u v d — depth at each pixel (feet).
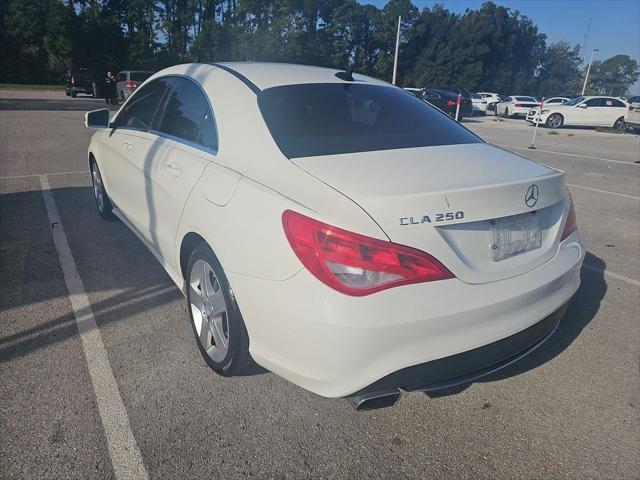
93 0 156.15
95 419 7.65
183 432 7.49
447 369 6.72
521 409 8.34
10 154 29.45
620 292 12.94
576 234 8.81
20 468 6.74
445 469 7.07
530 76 281.54
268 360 7.11
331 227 6.22
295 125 8.32
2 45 156.56
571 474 7.07
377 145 8.18
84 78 98.58
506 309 6.97
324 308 6.22
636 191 25.85
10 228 15.93
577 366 9.58
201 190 8.38
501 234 7.14
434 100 78.13
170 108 11.05
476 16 237.45
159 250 10.75
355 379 6.39
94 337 9.84
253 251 6.97
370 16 221.25
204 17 135.03
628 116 72.08
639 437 7.77
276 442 7.39
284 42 135.23
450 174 7.25
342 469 6.98
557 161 36.73
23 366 8.86
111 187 14.29
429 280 6.36
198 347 9.22
